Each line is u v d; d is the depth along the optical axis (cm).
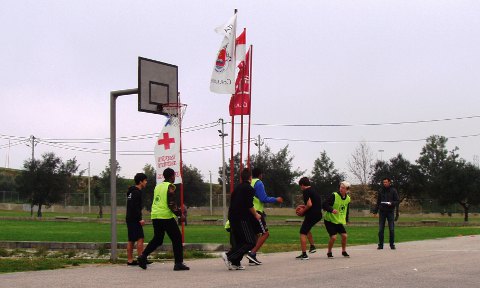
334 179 6581
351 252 1523
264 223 1243
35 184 6116
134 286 883
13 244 1831
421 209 6297
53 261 1288
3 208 8031
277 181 6209
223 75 1506
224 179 4522
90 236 2417
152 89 1428
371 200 6488
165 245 1636
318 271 1070
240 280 948
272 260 1316
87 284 909
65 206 7712
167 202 1122
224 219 4294
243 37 1546
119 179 7894
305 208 1333
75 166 6481
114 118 1349
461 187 5300
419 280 926
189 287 866
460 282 902
